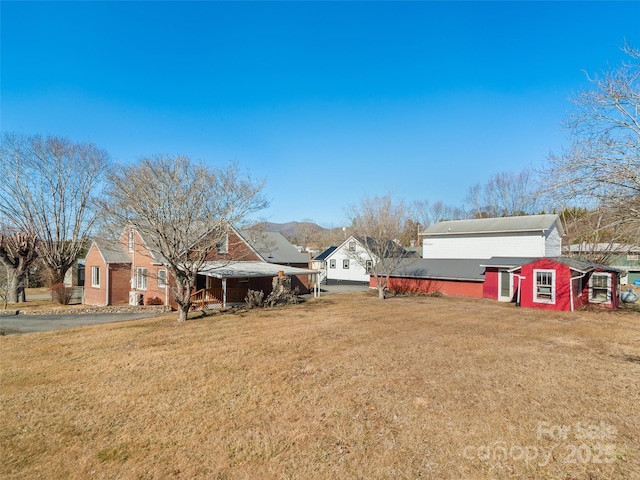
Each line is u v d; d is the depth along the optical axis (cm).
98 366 864
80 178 2741
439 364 841
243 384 727
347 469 438
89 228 2752
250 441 506
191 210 1457
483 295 2400
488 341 1080
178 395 675
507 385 701
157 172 1398
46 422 573
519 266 2067
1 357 953
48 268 2702
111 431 542
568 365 831
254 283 2522
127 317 1712
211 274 1978
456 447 482
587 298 1953
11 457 477
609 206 1140
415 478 419
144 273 2238
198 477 428
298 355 937
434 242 3108
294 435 520
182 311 1502
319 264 4247
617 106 1068
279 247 3175
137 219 1482
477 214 4766
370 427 539
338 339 1119
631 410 591
